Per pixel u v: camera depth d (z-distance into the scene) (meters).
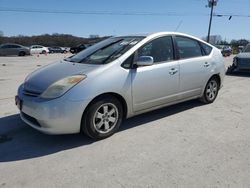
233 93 7.32
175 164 3.36
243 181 2.99
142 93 4.38
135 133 4.32
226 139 4.11
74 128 3.75
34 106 3.67
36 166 3.34
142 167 3.29
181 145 3.89
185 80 5.11
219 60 5.99
